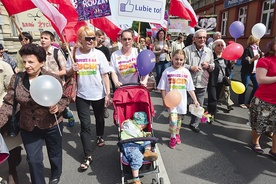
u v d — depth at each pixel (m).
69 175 3.08
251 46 5.57
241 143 3.97
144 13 3.98
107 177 3.04
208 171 3.15
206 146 3.86
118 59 3.59
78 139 4.14
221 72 4.91
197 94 4.41
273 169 3.21
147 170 2.71
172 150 3.73
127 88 3.24
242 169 3.20
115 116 3.14
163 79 3.89
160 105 6.10
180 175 3.06
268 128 3.45
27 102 2.22
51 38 3.62
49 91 2.03
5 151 2.06
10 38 9.83
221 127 4.66
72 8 3.55
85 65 3.18
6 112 2.20
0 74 2.83
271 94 3.33
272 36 12.08
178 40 7.94
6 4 3.13
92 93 3.26
